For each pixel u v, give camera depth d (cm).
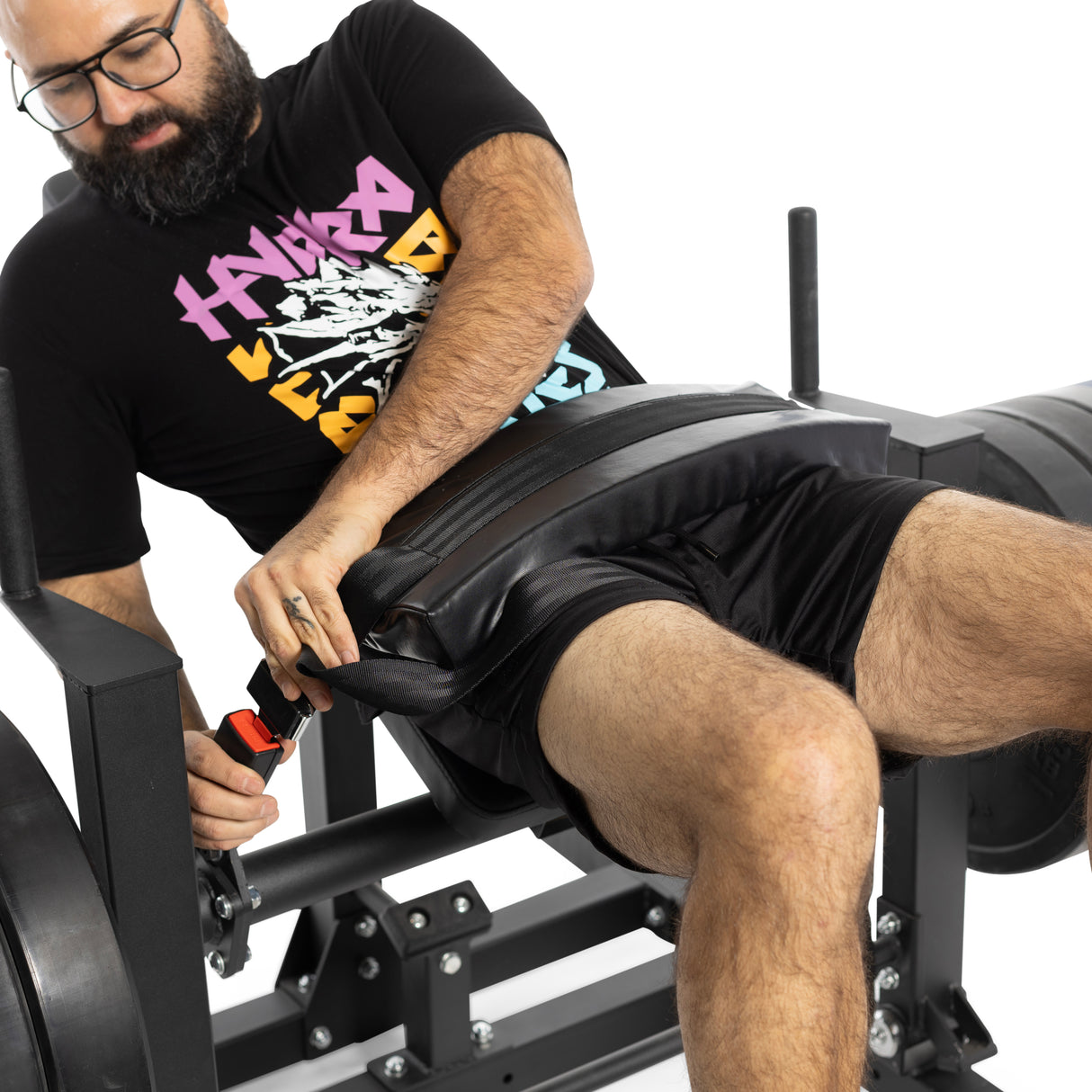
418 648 144
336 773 199
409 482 155
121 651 131
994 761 207
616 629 138
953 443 178
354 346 169
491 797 164
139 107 162
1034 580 147
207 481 173
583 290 165
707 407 167
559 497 150
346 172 173
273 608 146
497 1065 190
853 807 120
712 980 121
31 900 121
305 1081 196
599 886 212
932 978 194
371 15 182
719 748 122
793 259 195
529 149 171
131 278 167
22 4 157
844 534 156
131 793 129
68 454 167
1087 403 204
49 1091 120
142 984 135
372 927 197
